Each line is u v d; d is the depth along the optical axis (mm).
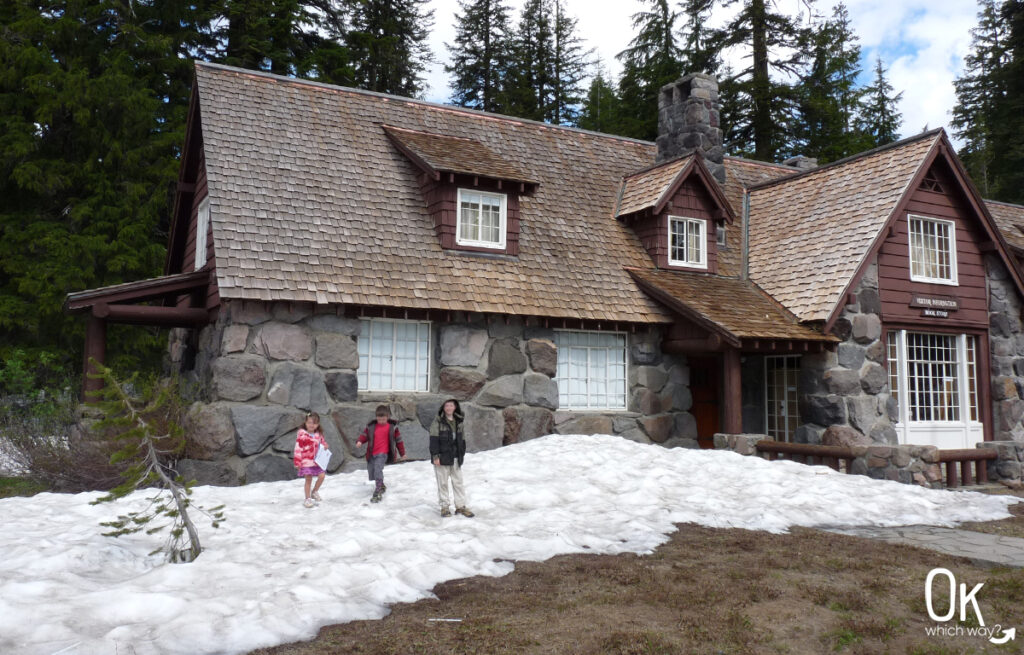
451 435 8516
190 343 15750
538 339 14164
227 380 11703
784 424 16109
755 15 31234
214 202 12750
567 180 17469
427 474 10867
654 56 34156
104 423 6707
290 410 12023
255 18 27828
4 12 24281
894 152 16547
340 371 12477
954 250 16750
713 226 17062
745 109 31562
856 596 6180
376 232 13812
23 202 23406
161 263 23734
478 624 5395
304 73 28531
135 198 23172
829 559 7316
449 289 13438
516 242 14938
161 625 5043
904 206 15531
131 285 13242
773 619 5684
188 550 6820
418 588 6184
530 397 13906
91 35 25109
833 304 14438
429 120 17125
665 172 16812
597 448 12391
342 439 12336
